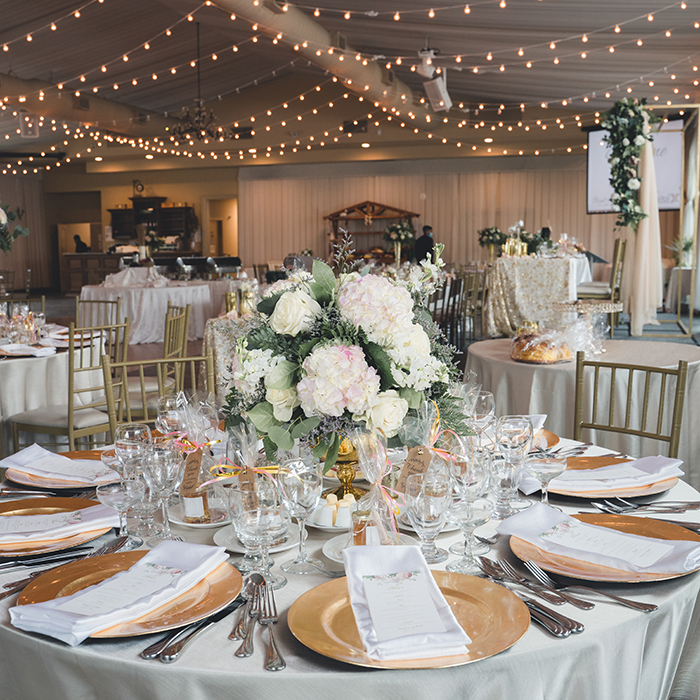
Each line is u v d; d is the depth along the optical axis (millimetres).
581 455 1818
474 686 889
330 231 15812
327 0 8125
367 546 1101
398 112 12602
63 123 14242
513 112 13898
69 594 1084
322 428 1278
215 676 878
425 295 1512
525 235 9461
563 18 7219
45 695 978
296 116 15102
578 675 950
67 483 1622
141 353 7988
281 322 1317
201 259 10875
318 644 921
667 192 7684
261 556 1191
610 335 7586
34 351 3605
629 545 1199
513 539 1251
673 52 7957
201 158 16047
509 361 3141
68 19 9094
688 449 2896
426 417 1355
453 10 7656
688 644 1231
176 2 8867
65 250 19234
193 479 1399
